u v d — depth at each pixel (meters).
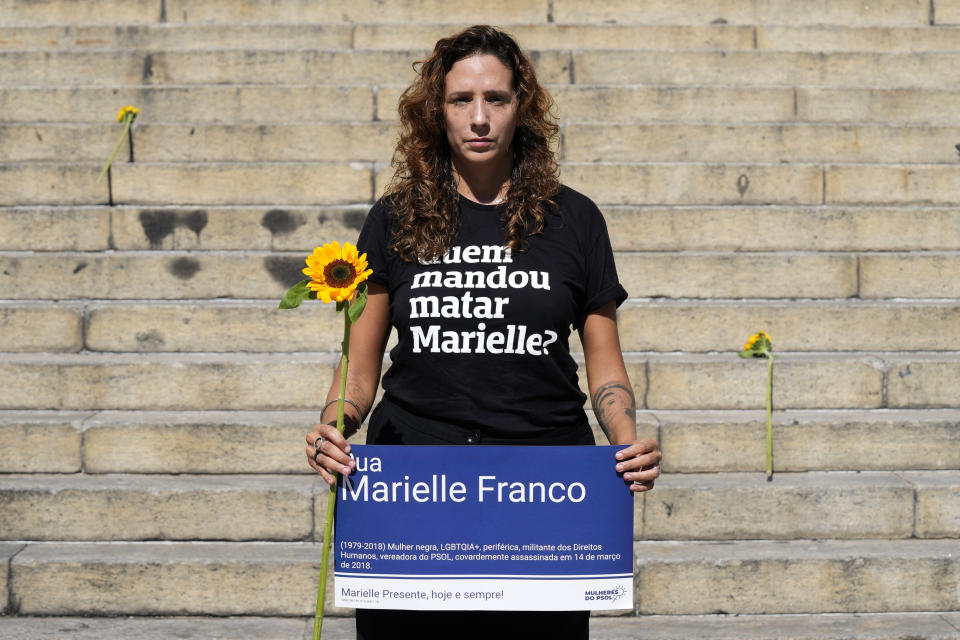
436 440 2.23
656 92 5.58
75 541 3.82
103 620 3.62
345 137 5.30
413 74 5.79
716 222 4.91
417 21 6.28
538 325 2.20
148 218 4.85
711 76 5.87
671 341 4.52
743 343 4.52
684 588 3.65
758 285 4.74
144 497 3.82
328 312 4.50
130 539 3.83
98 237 4.85
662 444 4.07
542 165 2.27
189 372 4.24
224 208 4.90
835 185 5.13
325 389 4.27
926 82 5.88
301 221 4.89
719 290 4.75
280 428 4.02
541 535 2.21
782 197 5.12
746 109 5.61
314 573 3.64
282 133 5.30
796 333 4.52
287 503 3.83
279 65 5.80
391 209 2.29
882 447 4.08
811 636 3.49
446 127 2.25
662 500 3.86
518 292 2.19
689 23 6.32
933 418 4.13
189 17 6.25
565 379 2.25
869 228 4.93
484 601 2.22
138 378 4.24
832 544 3.83
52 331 4.47
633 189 5.11
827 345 4.53
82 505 3.81
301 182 5.09
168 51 5.81
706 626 3.59
